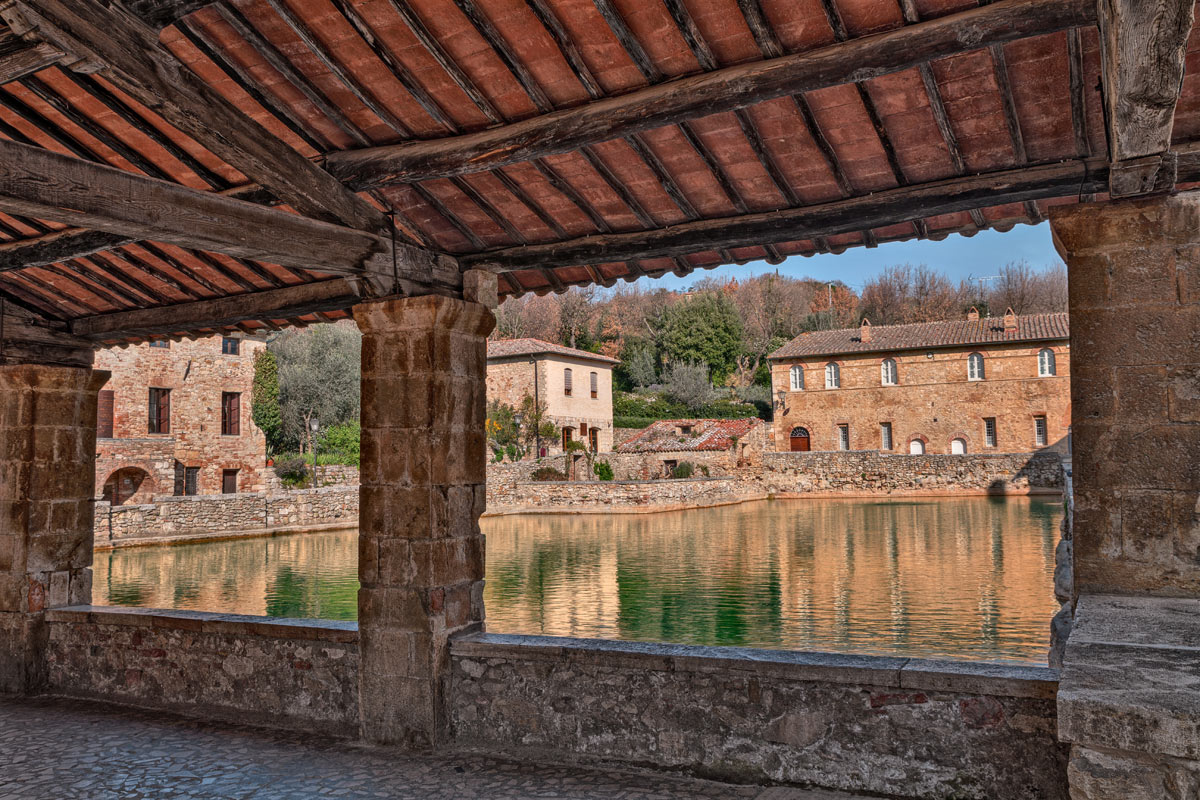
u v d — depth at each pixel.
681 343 59.22
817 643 10.25
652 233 4.89
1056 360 40.47
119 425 26.58
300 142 4.48
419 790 4.42
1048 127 3.75
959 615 11.76
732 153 4.19
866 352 44.00
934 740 3.98
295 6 3.50
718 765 4.42
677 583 15.27
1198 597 3.47
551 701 4.84
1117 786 2.09
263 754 5.03
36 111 4.33
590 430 44.25
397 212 4.98
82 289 6.35
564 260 5.18
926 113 3.74
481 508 5.46
